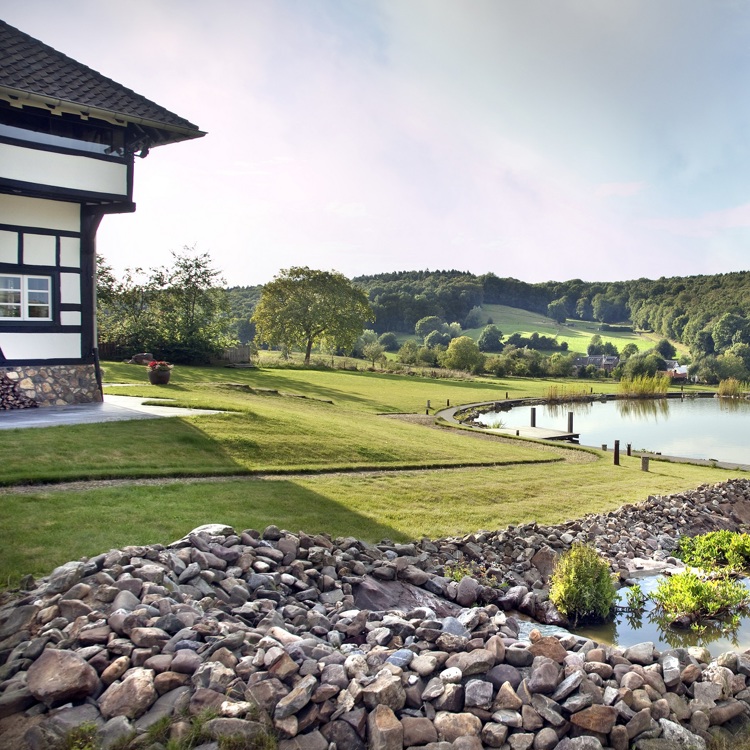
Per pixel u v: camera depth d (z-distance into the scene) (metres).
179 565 7.75
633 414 55.62
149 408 19.38
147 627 6.27
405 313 134.75
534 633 7.27
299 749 5.36
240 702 5.50
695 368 96.75
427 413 39.56
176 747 5.10
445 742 5.64
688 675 7.03
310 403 32.16
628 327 149.25
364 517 11.91
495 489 16.38
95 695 5.56
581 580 9.70
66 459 12.63
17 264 17.72
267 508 11.33
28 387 18.38
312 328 71.81
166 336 47.31
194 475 13.23
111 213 18.77
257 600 7.64
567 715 6.14
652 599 10.66
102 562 7.47
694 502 17.59
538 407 57.69
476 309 147.50
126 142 18.20
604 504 16.36
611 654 7.30
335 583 8.56
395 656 6.55
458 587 9.43
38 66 16.73
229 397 27.69
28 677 5.57
